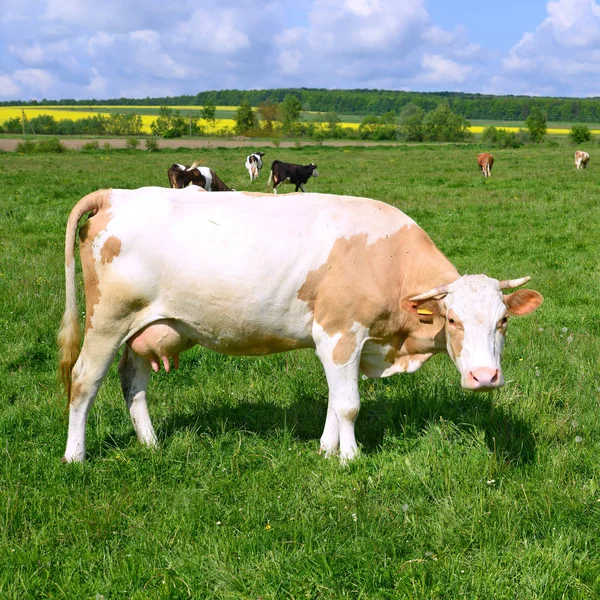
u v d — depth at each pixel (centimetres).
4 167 3244
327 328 472
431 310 454
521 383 605
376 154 4978
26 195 1941
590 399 569
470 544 381
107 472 467
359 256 468
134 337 502
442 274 466
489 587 345
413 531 392
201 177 2023
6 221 1470
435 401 562
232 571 358
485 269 1091
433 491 438
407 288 477
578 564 357
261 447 502
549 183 2353
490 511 405
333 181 2645
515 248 1273
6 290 886
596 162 3741
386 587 351
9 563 361
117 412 573
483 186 2309
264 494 430
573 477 442
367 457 478
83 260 496
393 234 480
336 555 369
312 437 533
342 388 479
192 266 471
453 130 9575
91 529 394
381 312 472
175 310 488
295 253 466
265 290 468
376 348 497
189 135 9338
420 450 487
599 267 1098
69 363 498
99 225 486
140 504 424
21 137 8069
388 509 413
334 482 444
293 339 495
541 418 526
